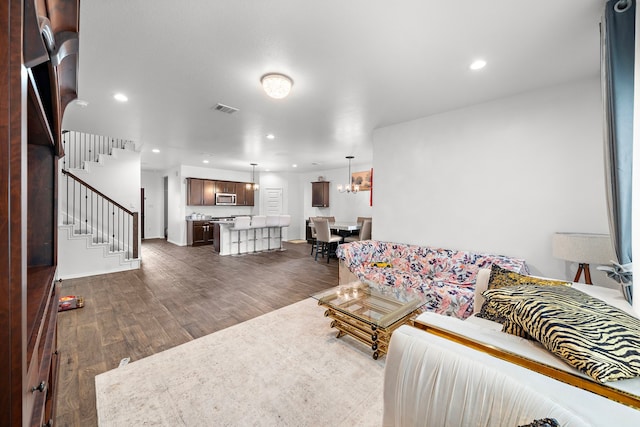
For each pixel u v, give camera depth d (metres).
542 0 1.49
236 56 2.07
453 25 1.71
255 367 1.96
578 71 2.29
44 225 1.33
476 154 3.04
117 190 5.33
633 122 1.41
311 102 2.97
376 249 3.74
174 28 1.75
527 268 2.69
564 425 0.62
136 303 3.23
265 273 4.72
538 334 1.05
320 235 5.82
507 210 2.84
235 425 1.45
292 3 1.53
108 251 4.66
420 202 3.53
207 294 3.57
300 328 2.58
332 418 1.51
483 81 2.48
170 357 2.07
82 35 1.80
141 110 3.21
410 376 0.93
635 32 1.37
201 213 8.30
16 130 0.45
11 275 0.46
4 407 0.47
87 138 5.50
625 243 1.50
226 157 6.33
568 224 2.50
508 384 0.75
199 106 3.08
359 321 2.18
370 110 3.21
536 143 2.67
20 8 0.46
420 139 3.52
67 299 3.08
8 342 0.47
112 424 1.44
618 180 1.47
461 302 2.44
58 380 1.72
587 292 1.68
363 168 7.54
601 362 0.85
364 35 1.81
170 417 1.50
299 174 9.32
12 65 0.45
